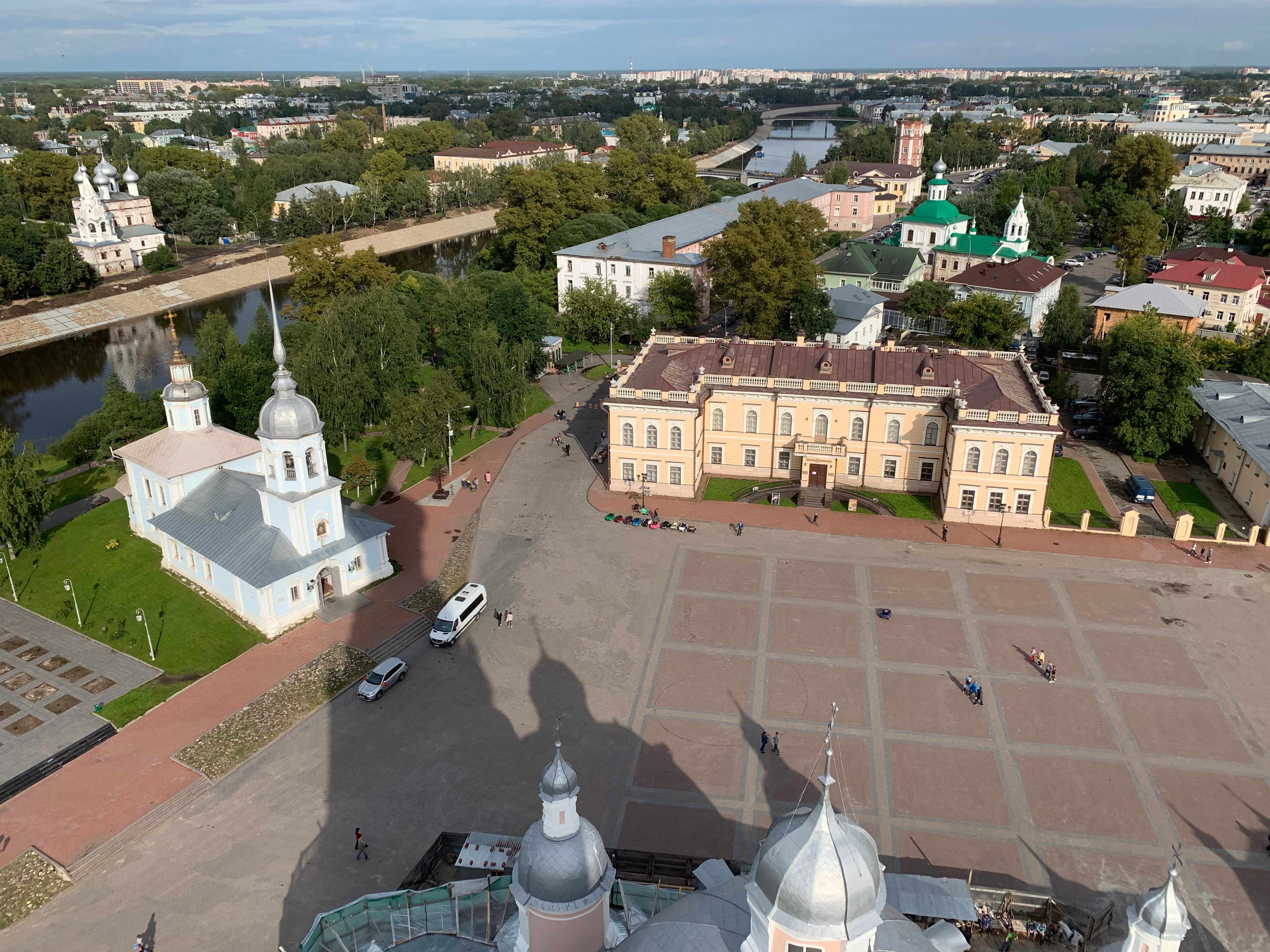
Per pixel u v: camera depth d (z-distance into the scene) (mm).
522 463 109625
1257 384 110562
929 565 85500
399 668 69375
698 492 101375
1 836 55000
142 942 47438
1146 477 104375
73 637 74875
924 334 160500
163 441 85062
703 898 34875
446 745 62938
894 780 59562
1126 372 109750
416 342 128500
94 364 160125
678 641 74375
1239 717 65062
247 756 61938
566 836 34531
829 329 139875
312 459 75562
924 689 68312
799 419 100812
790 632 75438
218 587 78812
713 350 107562
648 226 180875
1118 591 80875
